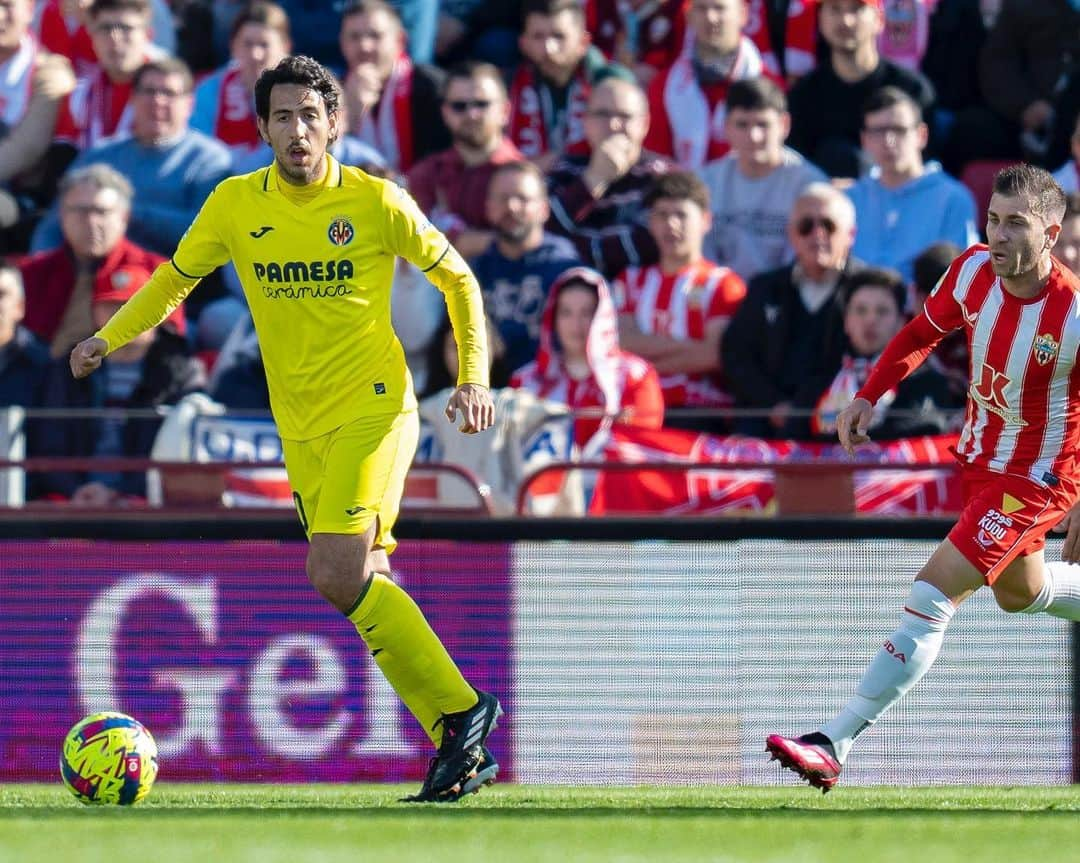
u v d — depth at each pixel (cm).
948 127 3616
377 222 1669
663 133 3559
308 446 1706
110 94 3606
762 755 2331
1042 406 1700
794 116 3556
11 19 3600
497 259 3262
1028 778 2317
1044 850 1299
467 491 2678
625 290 3306
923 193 3372
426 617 2377
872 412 1797
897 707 2323
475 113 3341
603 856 1234
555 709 2361
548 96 3606
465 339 1711
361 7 3497
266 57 3559
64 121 3612
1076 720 2323
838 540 2338
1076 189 3497
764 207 3388
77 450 3173
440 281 1712
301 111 1625
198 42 3834
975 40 3672
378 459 1680
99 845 1303
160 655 2384
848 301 3108
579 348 3102
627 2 3709
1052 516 1730
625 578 2366
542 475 2644
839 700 2330
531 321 3244
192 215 3431
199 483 2702
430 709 1752
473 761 1744
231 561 2384
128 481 3147
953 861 1221
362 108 3519
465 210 3331
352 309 1670
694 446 3005
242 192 1695
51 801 1872
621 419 3053
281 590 2377
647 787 2275
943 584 1719
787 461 2544
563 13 3553
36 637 2394
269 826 1465
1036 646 2327
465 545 2380
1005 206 1603
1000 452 1734
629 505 2859
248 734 2369
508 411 2934
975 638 2328
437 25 3762
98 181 3250
